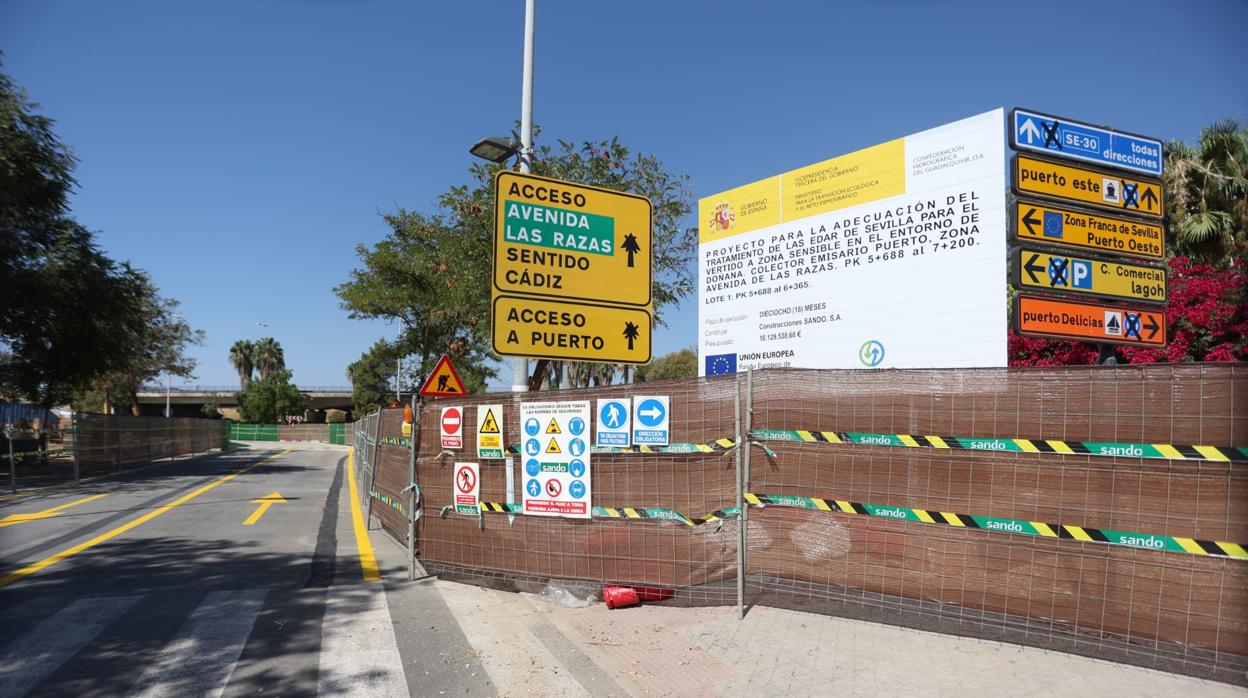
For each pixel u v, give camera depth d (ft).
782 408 19.47
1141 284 26.76
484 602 22.22
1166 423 14.52
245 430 255.91
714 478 20.17
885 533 17.81
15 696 15.12
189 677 16.22
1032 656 15.28
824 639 16.89
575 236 28.22
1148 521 14.58
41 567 27.68
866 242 28.73
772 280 32.30
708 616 19.26
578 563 21.91
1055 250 25.52
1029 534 15.93
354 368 222.69
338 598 22.98
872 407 18.20
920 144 27.12
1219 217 49.60
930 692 13.79
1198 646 13.92
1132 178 27.17
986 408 16.66
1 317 74.38
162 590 23.94
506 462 23.61
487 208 48.88
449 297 56.54
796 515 19.15
